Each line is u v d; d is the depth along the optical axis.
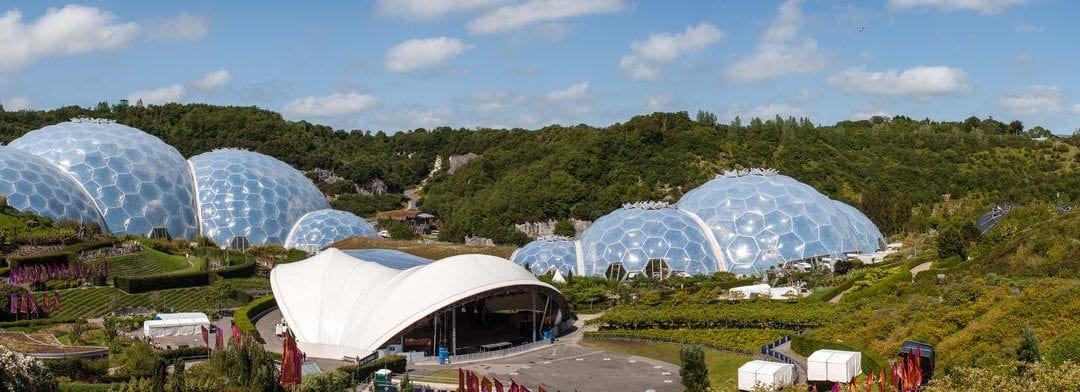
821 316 83.12
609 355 80.75
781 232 125.62
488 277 86.62
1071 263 83.88
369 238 150.12
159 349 76.88
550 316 93.69
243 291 107.81
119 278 103.81
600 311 106.25
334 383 63.62
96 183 140.88
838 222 130.75
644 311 91.69
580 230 170.88
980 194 185.12
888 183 183.88
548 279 117.38
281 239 156.38
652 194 171.12
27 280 98.25
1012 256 89.88
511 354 83.44
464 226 178.00
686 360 55.44
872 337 72.06
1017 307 64.81
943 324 68.69
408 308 82.00
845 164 187.62
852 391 51.12
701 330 85.25
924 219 163.62
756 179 135.62
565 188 175.38
